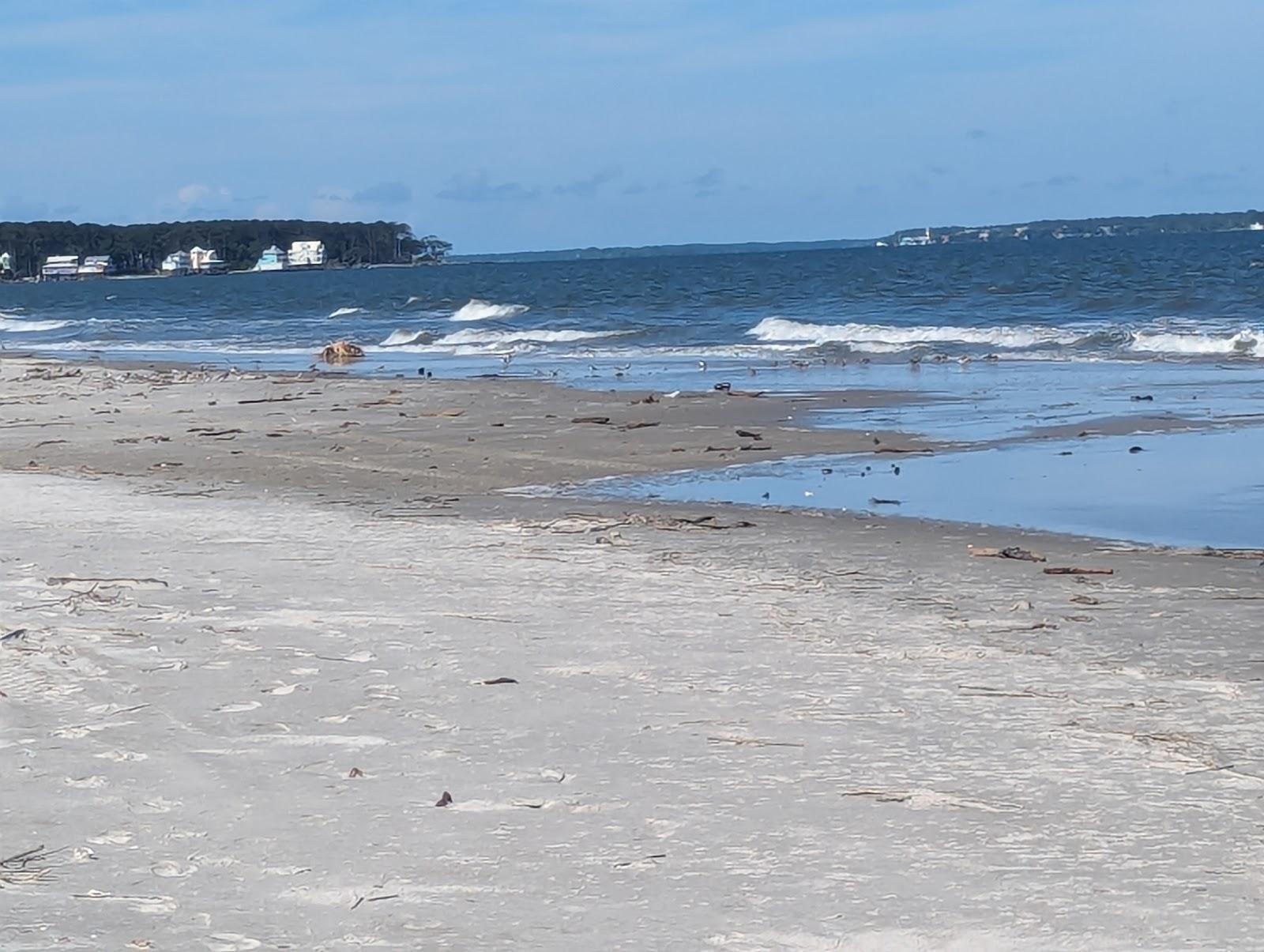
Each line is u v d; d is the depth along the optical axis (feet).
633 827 20.99
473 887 18.95
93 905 18.57
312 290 408.26
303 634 33.50
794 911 18.12
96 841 20.74
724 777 23.13
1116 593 37.70
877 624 34.24
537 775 23.36
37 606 36.99
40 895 18.86
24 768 24.06
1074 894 18.52
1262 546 45.06
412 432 80.28
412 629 33.99
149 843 20.66
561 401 94.02
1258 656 30.78
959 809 21.59
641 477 63.05
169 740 25.46
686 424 79.87
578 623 34.58
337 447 75.00
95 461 73.15
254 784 23.13
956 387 97.19
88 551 45.52
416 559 43.45
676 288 296.10
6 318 313.12
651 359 136.15
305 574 41.27
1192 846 20.01
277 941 17.47
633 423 80.33
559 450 71.82
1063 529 48.39
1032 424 76.02
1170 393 89.10
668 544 45.91
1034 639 32.63
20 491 61.00
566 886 18.95
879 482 59.88
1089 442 69.26
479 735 25.58
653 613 35.58
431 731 25.86
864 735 25.35
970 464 63.98
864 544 45.73
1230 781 22.65
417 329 201.46
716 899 18.49
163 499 58.08
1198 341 122.31
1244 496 53.72
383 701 27.86
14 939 17.56
